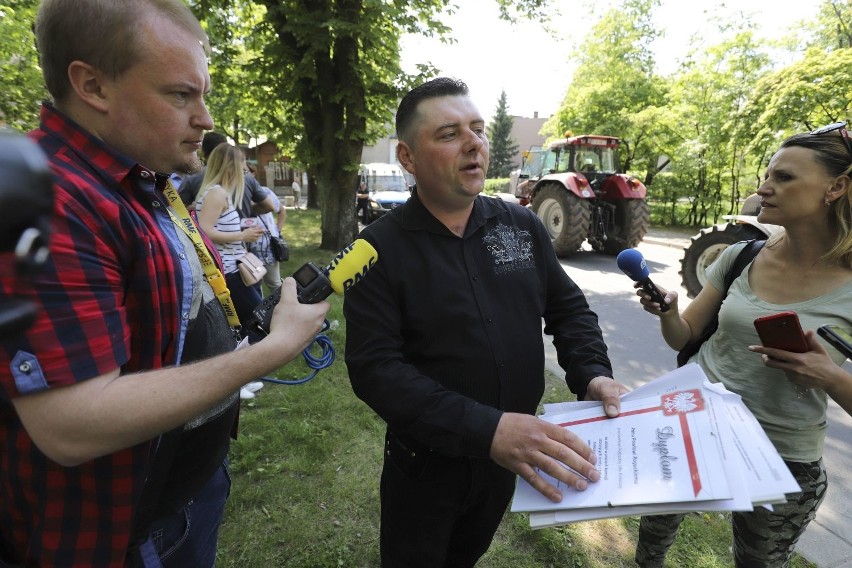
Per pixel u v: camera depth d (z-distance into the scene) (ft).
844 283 4.47
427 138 4.11
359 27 22.30
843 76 30.22
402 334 4.39
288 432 9.64
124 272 2.84
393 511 4.81
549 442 3.32
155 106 2.88
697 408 3.61
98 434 2.38
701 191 45.01
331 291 3.40
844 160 4.20
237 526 7.46
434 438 3.70
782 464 3.05
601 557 7.01
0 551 3.16
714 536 7.34
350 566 6.88
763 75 40.50
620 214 30.76
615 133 51.47
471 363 4.27
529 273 4.68
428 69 25.72
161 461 3.32
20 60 16.74
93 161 2.85
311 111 26.91
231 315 4.47
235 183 10.47
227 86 29.19
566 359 4.80
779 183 4.52
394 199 45.37
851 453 9.55
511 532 7.43
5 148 0.94
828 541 7.30
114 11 2.67
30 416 2.36
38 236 1.00
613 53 56.49
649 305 5.35
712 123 42.63
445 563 5.56
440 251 4.34
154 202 3.26
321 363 6.44
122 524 3.03
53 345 2.31
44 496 2.91
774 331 4.01
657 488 3.01
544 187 31.14
